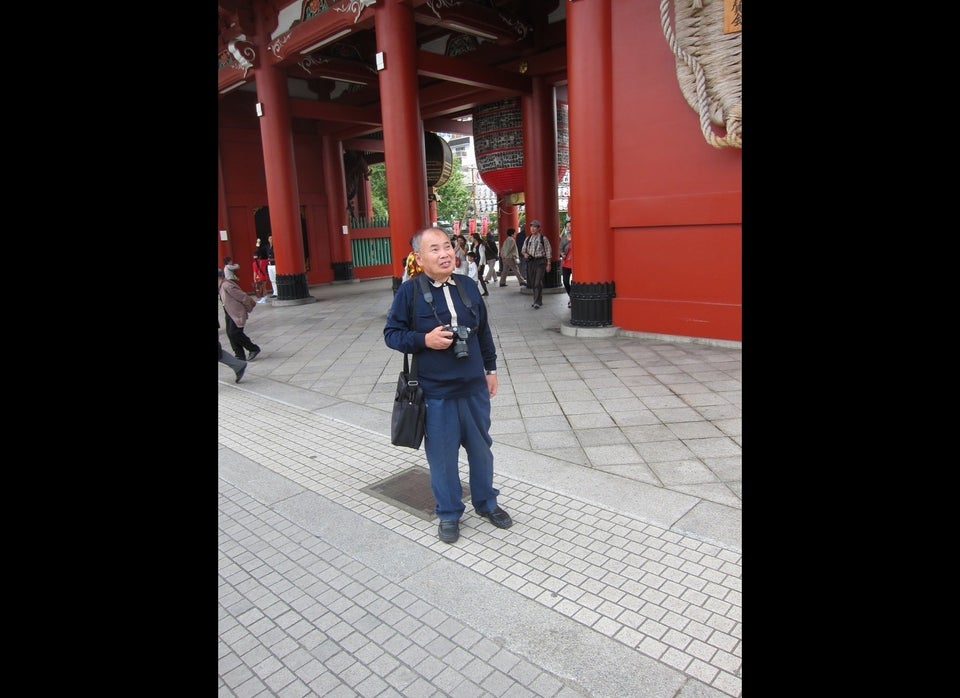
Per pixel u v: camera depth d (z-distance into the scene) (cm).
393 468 454
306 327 1127
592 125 786
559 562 310
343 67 1403
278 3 1249
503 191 1571
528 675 235
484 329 348
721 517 342
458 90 1439
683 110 727
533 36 1270
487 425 346
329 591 299
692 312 754
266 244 1828
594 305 828
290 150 1415
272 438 534
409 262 742
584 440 466
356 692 233
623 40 762
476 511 354
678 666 233
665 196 751
